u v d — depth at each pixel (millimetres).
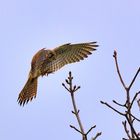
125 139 11492
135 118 11602
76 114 13312
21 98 13742
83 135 12664
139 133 11922
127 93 12023
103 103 11836
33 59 14297
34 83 13859
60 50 15203
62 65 15047
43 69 14281
